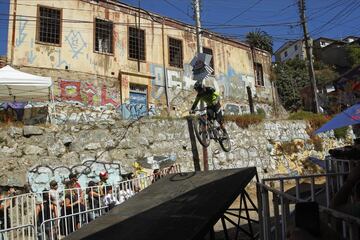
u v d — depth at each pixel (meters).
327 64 42.88
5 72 12.71
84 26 17.47
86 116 16.69
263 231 4.68
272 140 16.38
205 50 22.98
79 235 5.14
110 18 18.47
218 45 23.83
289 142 16.86
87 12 17.66
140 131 12.85
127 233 4.61
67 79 16.52
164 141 13.29
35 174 10.57
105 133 12.10
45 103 14.97
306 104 31.09
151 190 6.61
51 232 7.44
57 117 15.66
